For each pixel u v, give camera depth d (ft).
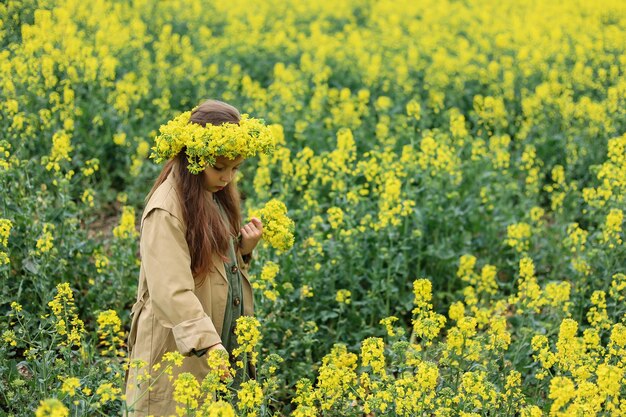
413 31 48.83
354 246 22.47
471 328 16.85
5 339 17.13
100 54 34.60
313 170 26.11
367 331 21.30
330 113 35.04
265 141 14.16
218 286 14.73
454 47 45.70
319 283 21.74
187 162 14.19
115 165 31.17
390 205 23.50
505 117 36.91
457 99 38.50
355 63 42.27
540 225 26.76
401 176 27.63
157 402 14.44
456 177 26.91
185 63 37.65
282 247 16.35
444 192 26.55
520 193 28.73
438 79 38.68
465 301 23.86
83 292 22.63
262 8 52.11
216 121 14.14
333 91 35.40
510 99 38.04
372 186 28.30
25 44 31.91
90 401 15.11
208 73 37.88
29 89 29.94
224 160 14.08
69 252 21.94
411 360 16.08
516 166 31.96
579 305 22.26
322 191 28.89
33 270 20.18
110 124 31.14
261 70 41.55
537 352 19.35
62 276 20.89
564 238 26.00
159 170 29.50
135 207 29.30
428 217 25.00
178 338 13.37
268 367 15.97
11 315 18.01
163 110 33.27
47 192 24.07
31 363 17.21
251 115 33.12
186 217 14.10
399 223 22.70
